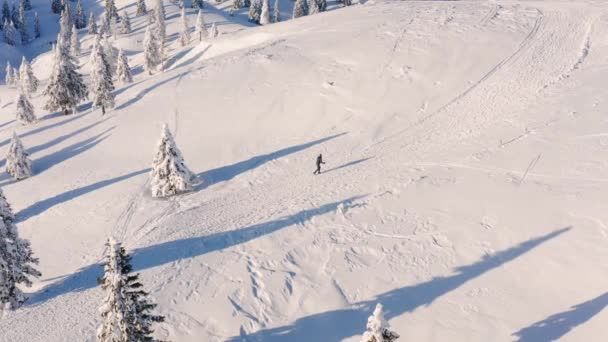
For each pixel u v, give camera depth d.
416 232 20.95
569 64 37.38
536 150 25.72
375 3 64.56
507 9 51.97
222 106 40.91
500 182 23.41
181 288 18.47
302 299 17.80
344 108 37.69
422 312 16.72
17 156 36.75
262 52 49.75
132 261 21.09
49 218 30.59
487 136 29.34
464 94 36.41
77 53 121.38
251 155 34.47
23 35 145.75
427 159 28.47
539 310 15.95
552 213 20.23
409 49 43.81
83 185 34.12
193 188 30.73
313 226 22.52
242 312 17.27
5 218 20.95
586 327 14.91
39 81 108.88
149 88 47.66
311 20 65.12
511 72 37.91
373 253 19.98
